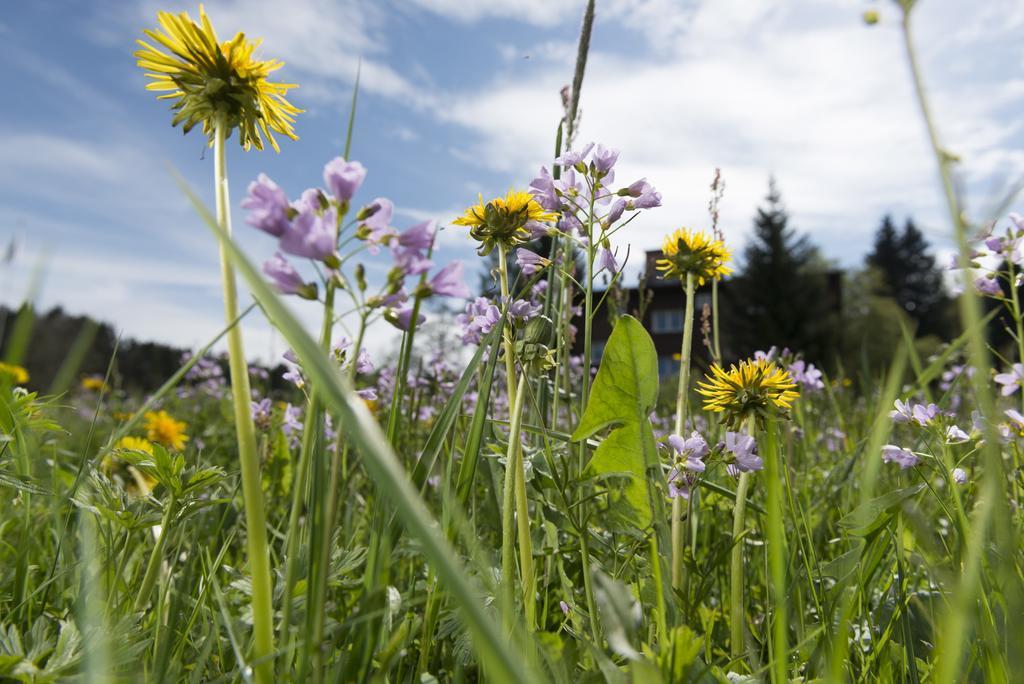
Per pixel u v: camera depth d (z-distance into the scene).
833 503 3.14
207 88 1.31
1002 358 2.57
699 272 2.30
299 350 0.72
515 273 2.45
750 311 50.62
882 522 1.89
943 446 2.32
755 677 1.55
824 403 6.14
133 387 11.30
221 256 1.24
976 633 1.56
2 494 2.67
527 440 2.59
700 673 1.29
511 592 1.58
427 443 1.39
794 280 50.03
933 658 1.63
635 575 1.93
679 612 1.81
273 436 3.91
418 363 3.36
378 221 1.11
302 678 1.06
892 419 2.39
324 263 1.06
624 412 1.89
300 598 1.71
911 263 78.00
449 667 1.75
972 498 2.33
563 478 1.86
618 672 1.24
